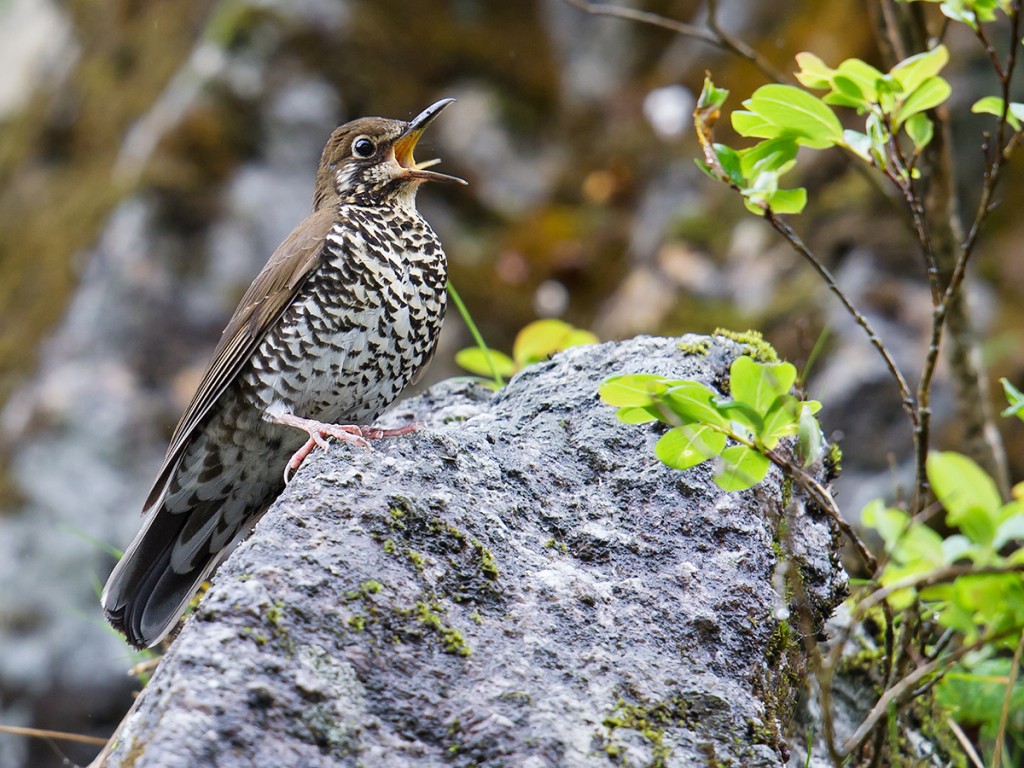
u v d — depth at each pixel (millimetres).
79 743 15148
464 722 5523
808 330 15477
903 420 14352
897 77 6973
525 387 7980
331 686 5438
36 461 16500
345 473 6430
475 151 20906
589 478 7094
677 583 6520
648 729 5707
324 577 5797
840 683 8195
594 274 19422
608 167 20438
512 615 6074
